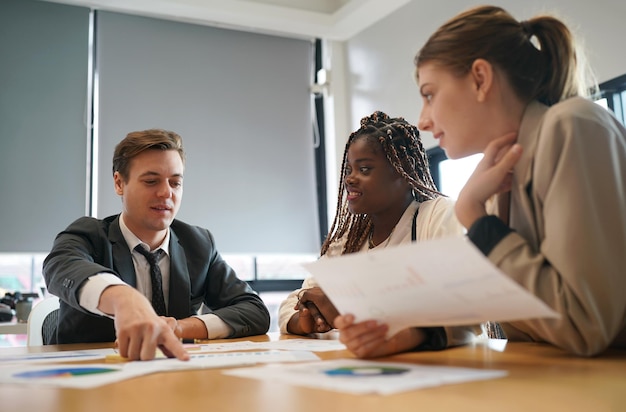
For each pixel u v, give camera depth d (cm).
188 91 396
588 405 48
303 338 135
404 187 150
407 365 71
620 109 255
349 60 433
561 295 76
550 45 91
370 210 149
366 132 150
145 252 167
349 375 62
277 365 76
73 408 51
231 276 180
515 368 67
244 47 416
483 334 139
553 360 75
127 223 170
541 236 84
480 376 60
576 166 78
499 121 89
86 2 372
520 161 87
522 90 89
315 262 74
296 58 431
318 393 54
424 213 146
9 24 360
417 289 68
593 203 78
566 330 76
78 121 365
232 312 155
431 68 91
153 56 390
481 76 88
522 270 78
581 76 96
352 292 75
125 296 104
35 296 299
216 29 409
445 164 354
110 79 378
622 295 79
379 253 65
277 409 48
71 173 359
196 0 381
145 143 167
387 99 391
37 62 362
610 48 253
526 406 48
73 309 158
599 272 76
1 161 346
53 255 148
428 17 358
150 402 52
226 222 392
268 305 404
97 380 64
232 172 399
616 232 79
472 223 86
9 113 352
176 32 398
